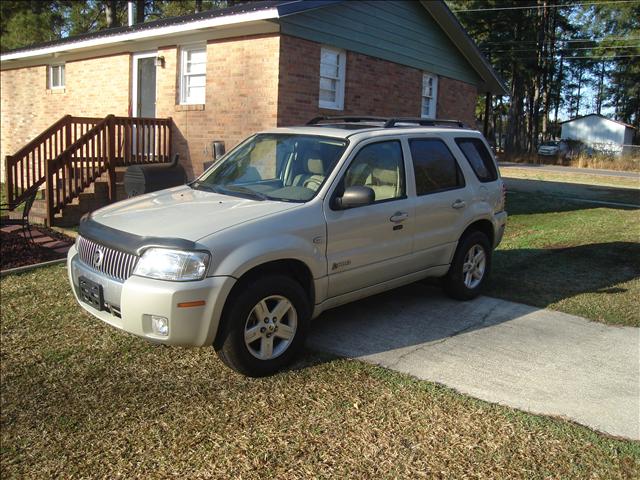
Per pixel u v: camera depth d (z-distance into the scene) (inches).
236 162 221.9
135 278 155.6
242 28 434.3
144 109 546.9
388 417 150.1
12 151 691.4
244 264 159.2
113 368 179.5
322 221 181.3
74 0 1117.1
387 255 204.5
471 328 216.2
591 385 170.2
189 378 172.6
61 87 619.2
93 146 413.4
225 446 137.9
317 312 186.5
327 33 463.8
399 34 553.9
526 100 2190.0
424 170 224.4
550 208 537.3
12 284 261.0
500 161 1587.1
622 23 1819.6
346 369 177.3
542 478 126.3
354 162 197.5
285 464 130.9
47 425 148.6
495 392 164.2
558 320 227.3
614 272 299.6
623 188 769.6
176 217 172.2
